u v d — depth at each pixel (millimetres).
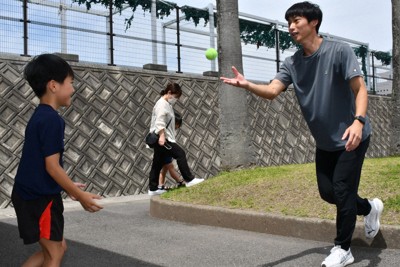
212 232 5184
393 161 7125
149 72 11219
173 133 7695
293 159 14203
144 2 11734
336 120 3439
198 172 11430
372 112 18000
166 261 4020
